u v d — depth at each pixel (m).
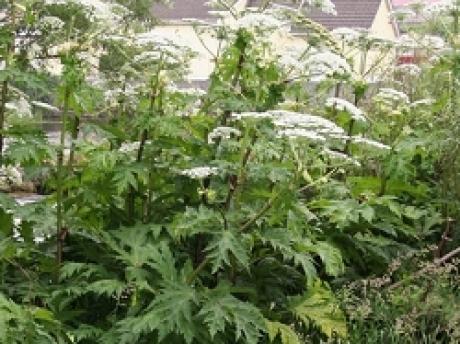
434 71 5.73
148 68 4.66
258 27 4.34
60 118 4.44
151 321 3.64
